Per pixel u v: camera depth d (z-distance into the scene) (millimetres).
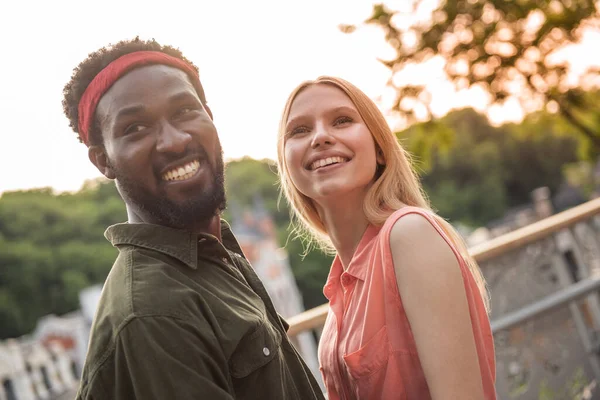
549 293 3979
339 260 2371
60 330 32406
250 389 1757
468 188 80625
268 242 66750
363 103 2201
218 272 1903
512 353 3744
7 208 70312
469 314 1896
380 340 1985
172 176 1803
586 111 8570
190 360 1590
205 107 2006
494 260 3850
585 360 3963
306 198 2420
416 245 1912
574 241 4203
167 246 1809
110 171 1866
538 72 7656
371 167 2168
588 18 7289
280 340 1979
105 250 71188
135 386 1562
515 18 7305
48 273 67812
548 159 79875
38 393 14180
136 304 1620
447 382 1823
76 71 1851
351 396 2135
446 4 7410
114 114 1780
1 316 64812
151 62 1841
